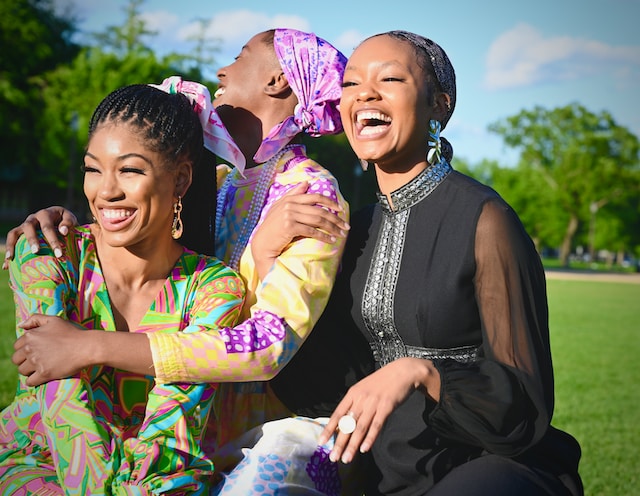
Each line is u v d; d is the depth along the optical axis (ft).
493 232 7.22
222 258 8.69
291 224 7.43
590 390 25.86
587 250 285.43
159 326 7.21
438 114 7.96
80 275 7.13
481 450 7.28
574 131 188.44
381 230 7.97
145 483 6.30
